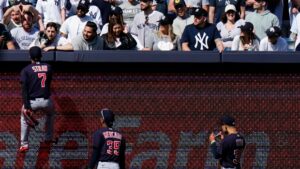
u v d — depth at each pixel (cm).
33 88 4031
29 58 4125
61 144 4175
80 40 4400
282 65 4219
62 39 4578
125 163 4194
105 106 4188
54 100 4169
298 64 4209
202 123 4216
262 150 4231
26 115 4028
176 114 4206
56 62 4147
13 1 5284
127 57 4162
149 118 4203
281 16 5356
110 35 4484
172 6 5331
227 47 5022
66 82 4172
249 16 5100
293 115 4238
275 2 5331
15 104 4150
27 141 4112
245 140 4228
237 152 3962
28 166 4162
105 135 3897
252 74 4222
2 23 4862
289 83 4231
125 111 4194
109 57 4156
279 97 4231
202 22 4609
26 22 4756
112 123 3962
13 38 4747
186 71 4203
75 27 4919
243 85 4222
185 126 4212
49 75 4059
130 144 4197
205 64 4194
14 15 4922
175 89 4203
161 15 4947
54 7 5256
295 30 5169
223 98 4216
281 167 4231
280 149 4234
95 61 4156
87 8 4919
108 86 4184
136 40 4662
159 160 4203
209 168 4212
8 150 4156
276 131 4234
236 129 4222
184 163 4212
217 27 5034
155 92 4200
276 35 4631
